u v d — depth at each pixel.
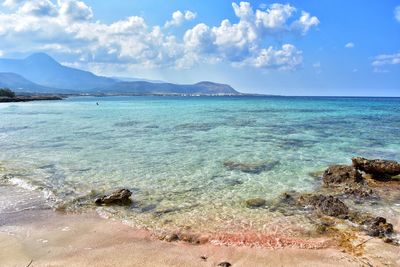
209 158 17.12
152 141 22.67
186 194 11.46
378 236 8.19
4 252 7.20
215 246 7.71
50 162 16.09
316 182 12.96
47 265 6.68
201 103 107.44
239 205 10.41
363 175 13.96
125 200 10.75
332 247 7.64
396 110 63.69
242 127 31.58
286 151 19.06
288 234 8.34
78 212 9.81
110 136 25.17
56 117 44.47
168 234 8.30
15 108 69.19
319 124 34.69
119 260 6.96
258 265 6.84
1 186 12.18
